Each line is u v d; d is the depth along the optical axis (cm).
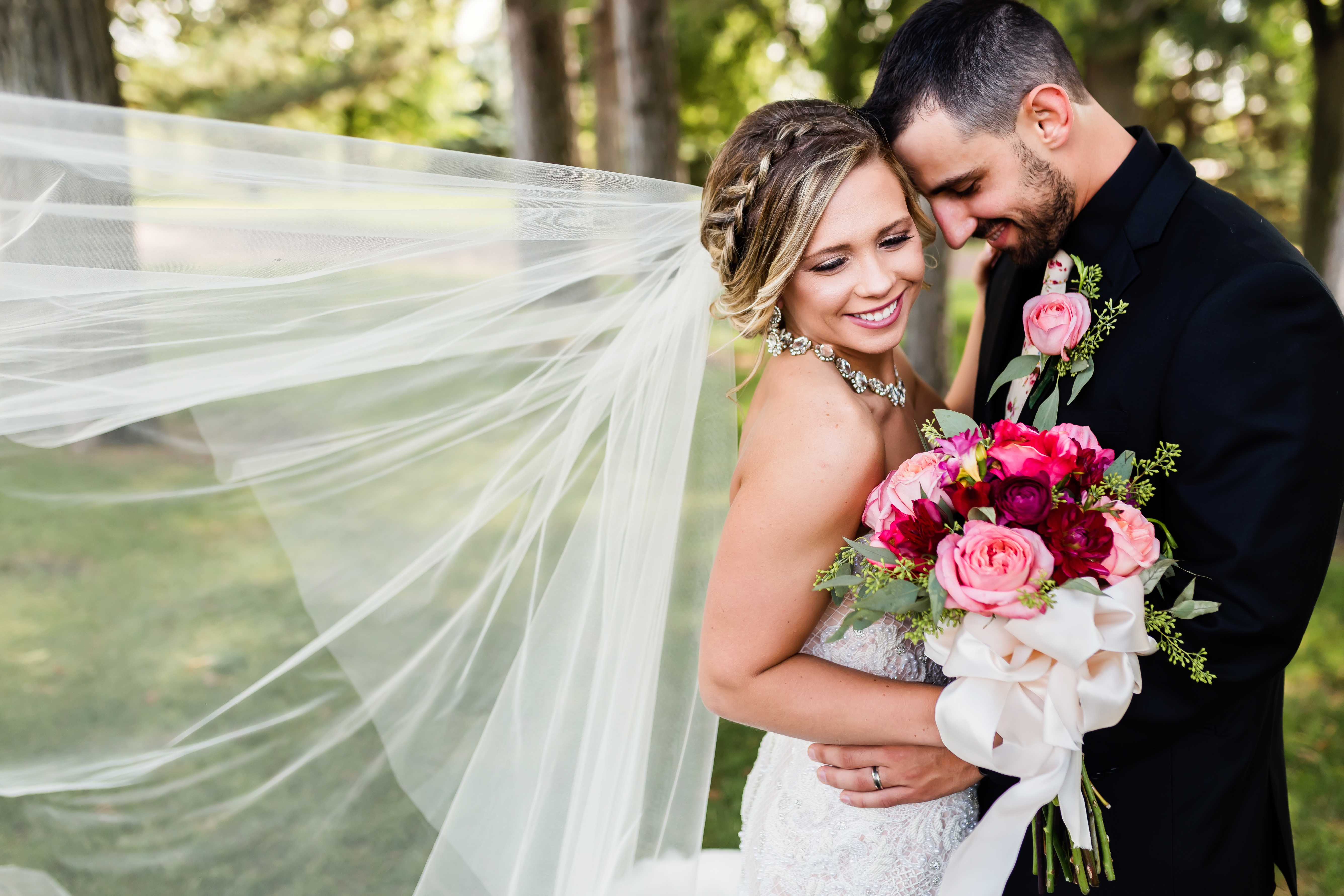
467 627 202
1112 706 126
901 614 132
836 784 149
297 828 244
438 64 2002
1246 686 136
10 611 341
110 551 361
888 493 135
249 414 197
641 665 176
